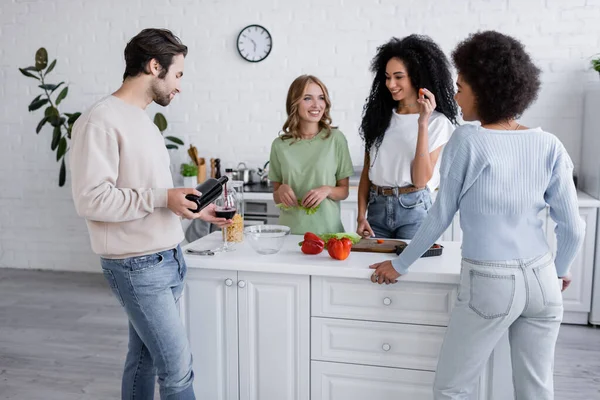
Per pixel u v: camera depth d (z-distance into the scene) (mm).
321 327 2217
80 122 1819
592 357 3379
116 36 4969
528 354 1786
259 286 2256
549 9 4215
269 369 2297
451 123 2594
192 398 2076
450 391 1873
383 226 2668
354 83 4625
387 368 2174
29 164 5227
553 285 1727
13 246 5367
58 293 4605
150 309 1919
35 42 5098
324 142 2775
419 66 2486
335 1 4570
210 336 2340
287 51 4711
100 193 1763
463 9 4355
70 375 3154
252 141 4895
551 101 4289
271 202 4336
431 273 2041
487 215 1713
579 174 4285
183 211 1873
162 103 2002
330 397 2254
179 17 4863
